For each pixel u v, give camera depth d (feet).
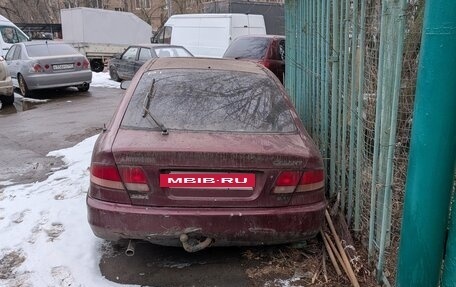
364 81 9.90
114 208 8.95
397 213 9.20
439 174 6.22
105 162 9.00
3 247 11.06
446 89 5.96
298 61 17.56
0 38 53.36
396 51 8.08
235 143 9.33
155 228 8.93
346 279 9.64
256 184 9.11
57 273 9.93
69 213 13.03
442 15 5.83
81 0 151.23
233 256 10.69
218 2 56.44
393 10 8.07
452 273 6.33
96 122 28.63
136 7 147.02
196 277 9.84
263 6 56.75
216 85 11.19
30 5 145.18
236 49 33.94
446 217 6.37
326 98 12.89
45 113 32.35
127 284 9.55
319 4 13.56
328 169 13.12
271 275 9.91
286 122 10.46
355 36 10.18
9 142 23.26
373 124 9.80
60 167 18.40
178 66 12.09
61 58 40.40
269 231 9.18
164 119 10.02
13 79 41.42
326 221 11.58
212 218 8.95
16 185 16.08
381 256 9.04
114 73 51.37
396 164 8.86
